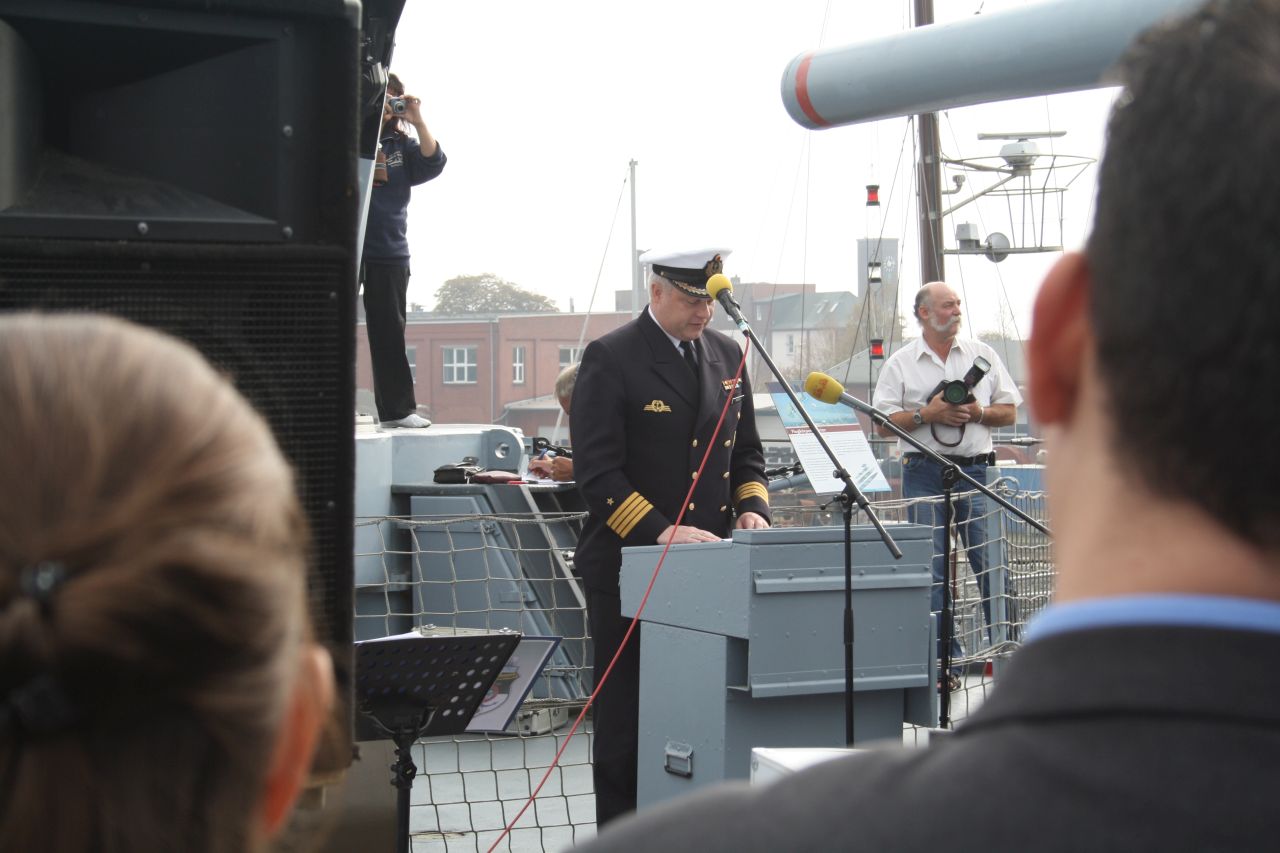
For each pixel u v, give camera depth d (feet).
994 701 2.15
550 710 18.17
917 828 2.00
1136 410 2.12
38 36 6.24
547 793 15.90
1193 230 2.05
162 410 2.00
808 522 19.98
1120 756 1.95
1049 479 2.40
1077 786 1.95
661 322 14.29
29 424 1.92
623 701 13.79
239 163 6.50
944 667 12.68
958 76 8.29
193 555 1.91
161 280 6.31
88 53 6.38
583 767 16.83
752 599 11.68
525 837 14.44
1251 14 2.12
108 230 6.23
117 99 6.49
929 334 21.35
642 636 12.91
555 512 20.39
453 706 10.28
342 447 6.54
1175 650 2.01
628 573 13.05
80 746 1.90
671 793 12.46
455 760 17.12
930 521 20.08
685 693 12.35
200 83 6.50
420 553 18.92
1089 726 2.01
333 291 6.54
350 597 6.48
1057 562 2.36
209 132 6.51
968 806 2.00
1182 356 2.06
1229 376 2.02
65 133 6.50
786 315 104.06
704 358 14.51
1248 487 2.05
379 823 10.05
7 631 1.82
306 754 2.29
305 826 4.21
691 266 14.05
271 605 2.02
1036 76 7.97
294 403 6.49
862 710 12.40
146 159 6.49
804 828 2.07
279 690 2.05
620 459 13.91
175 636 1.90
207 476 1.98
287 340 6.49
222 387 2.14
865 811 2.06
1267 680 1.96
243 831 2.03
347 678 6.38
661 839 2.16
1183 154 2.07
